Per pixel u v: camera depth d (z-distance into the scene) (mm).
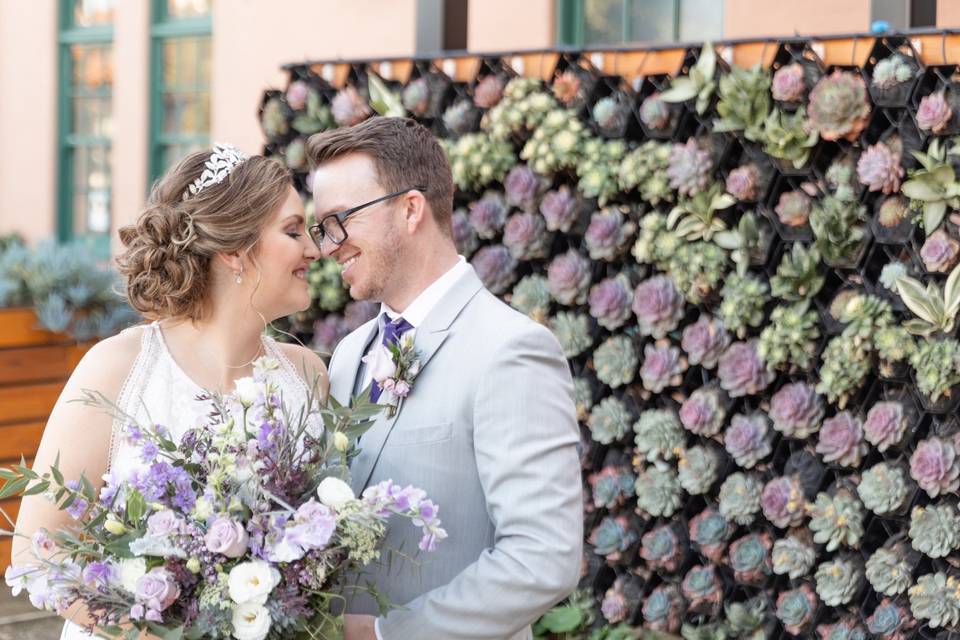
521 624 1947
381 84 3965
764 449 3420
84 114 8414
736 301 3371
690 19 5207
